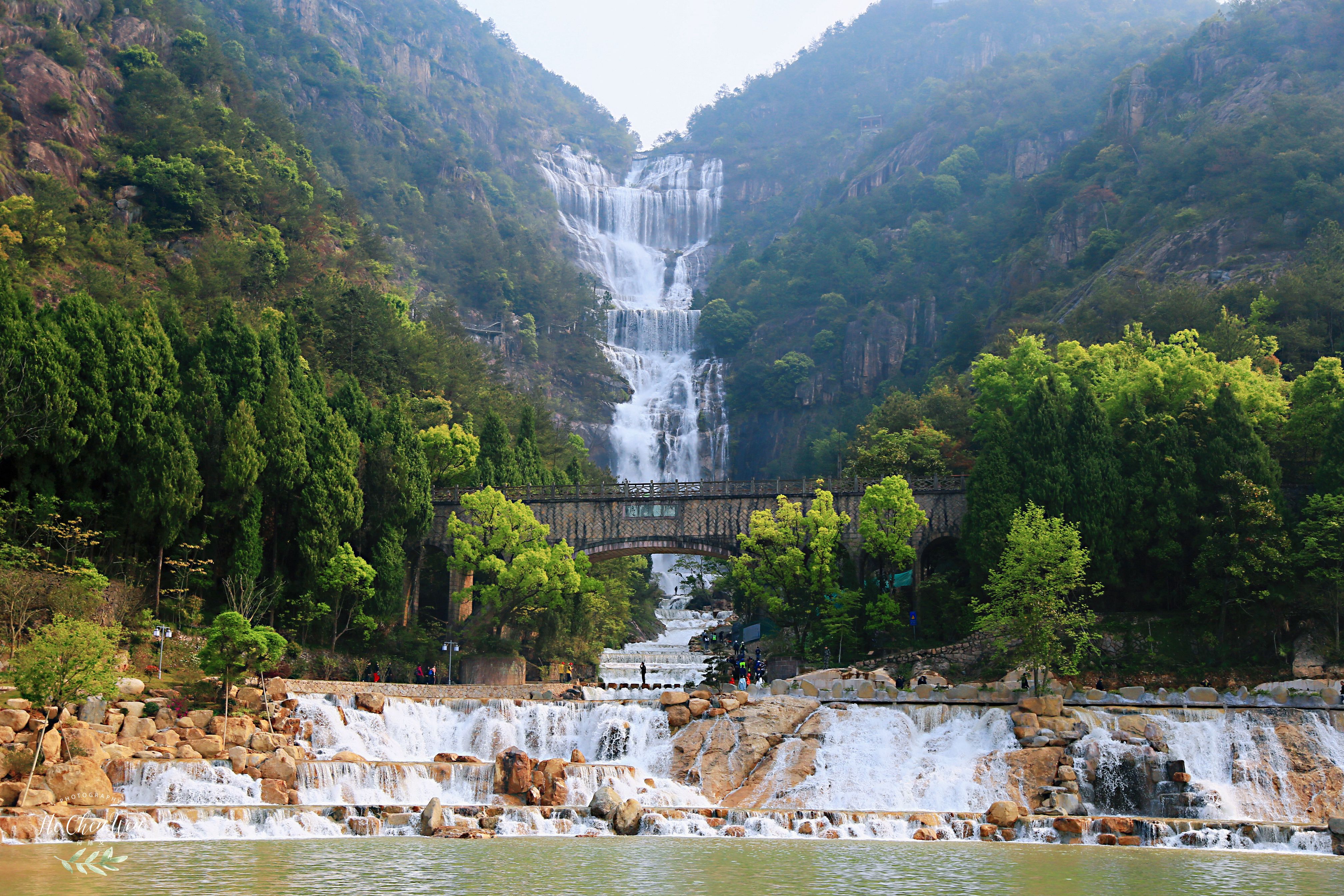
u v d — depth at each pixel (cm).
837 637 7344
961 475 8300
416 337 11925
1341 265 11319
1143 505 7156
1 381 5600
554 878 3256
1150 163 17400
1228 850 4144
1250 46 18750
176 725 4881
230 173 13300
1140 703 5422
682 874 3375
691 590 14800
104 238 10844
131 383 6222
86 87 13162
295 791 4478
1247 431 7106
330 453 7188
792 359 18975
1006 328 15500
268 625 6519
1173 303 11488
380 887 3047
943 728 5341
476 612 7869
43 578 5425
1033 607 5891
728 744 5316
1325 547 6481
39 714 4447
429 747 5628
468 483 8738
